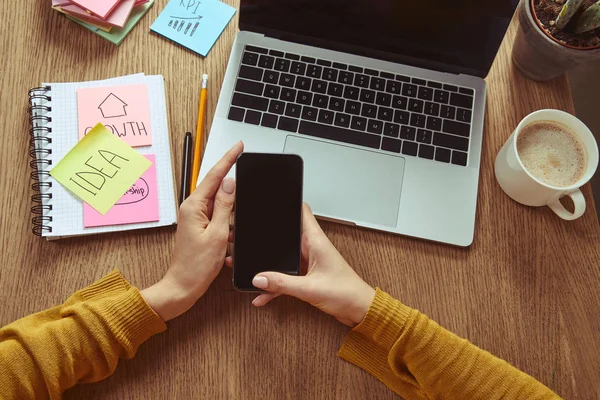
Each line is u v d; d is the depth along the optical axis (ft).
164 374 2.00
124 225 2.15
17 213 2.16
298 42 2.43
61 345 1.87
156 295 1.98
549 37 2.16
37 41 2.41
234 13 2.52
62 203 2.15
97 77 2.38
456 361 1.97
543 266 2.19
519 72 2.48
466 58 2.34
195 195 2.09
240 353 2.03
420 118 2.34
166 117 2.31
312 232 2.09
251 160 2.02
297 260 2.01
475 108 2.37
